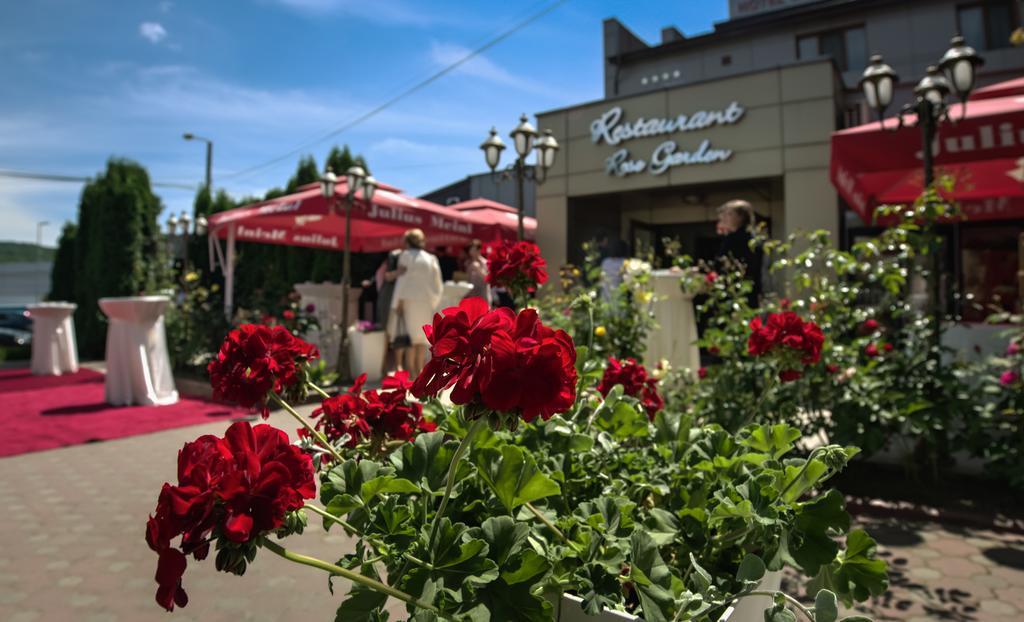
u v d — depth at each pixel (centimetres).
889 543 294
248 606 229
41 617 220
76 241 1286
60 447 470
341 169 1379
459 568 90
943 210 375
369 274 1346
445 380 83
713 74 1605
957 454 385
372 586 85
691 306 484
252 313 837
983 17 1319
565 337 86
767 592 95
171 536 70
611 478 151
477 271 811
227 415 585
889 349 377
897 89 1230
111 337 659
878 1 1401
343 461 127
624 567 112
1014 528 307
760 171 1059
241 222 1012
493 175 783
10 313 1928
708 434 149
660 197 1302
